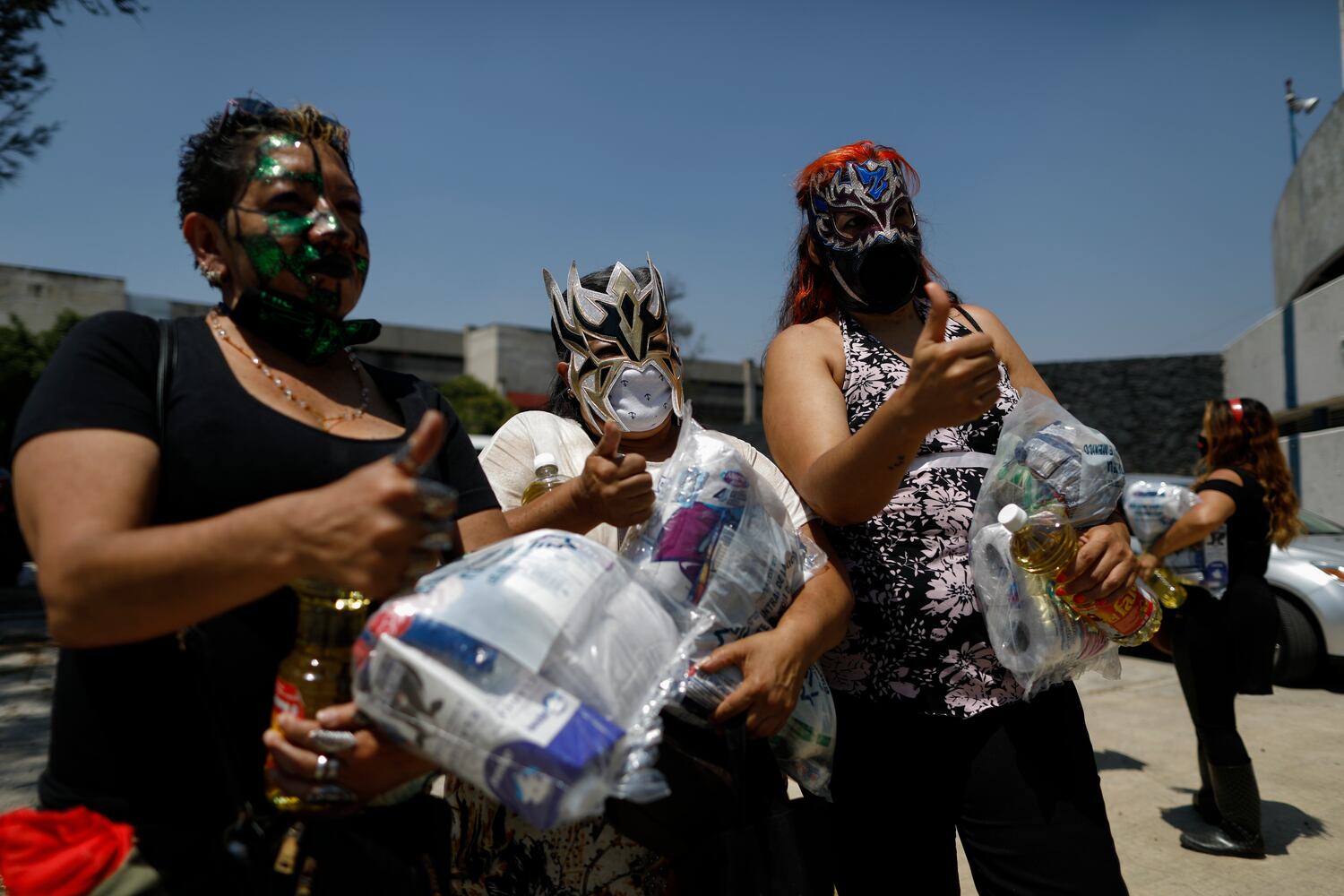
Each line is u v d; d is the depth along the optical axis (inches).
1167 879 133.5
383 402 62.2
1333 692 242.5
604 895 70.4
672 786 62.7
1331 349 454.0
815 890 67.8
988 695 76.3
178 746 49.4
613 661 52.1
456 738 46.1
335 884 49.3
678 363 83.0
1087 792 74.9
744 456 78.1
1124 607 75.8
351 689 50.1
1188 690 143.9
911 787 78.6
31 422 46.6
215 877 49.3
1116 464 79.0
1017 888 73.0
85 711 48.9
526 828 71.2
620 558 58.8
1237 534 141.6
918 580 77.2
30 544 45.4
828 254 83.7
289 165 55.4
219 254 58.2
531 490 75.6
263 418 51.9
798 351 82.3
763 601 67.7
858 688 79.3
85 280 1156.5
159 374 51.2
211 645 50.7
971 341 62.0
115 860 47.3
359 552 41.5
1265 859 139.6
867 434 66.8
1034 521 73.4
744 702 63.3
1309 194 519.8
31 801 156.2
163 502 49.5
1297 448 450.0
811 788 73.1
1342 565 247.3
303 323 55.4
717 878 63.3
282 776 48.8
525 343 1638.8
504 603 49.0
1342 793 167.0
